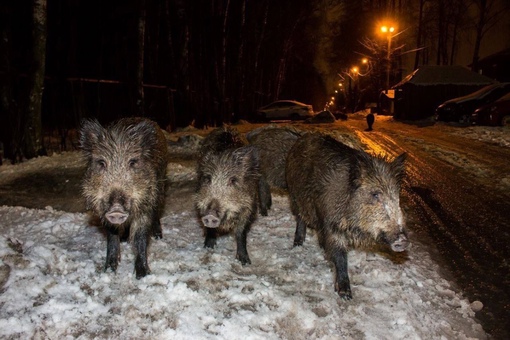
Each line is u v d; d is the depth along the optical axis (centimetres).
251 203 221
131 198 179
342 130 949
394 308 180
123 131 187
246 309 174
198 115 959
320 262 225
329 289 196
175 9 956
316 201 205
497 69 1563
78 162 457
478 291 205
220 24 1020
